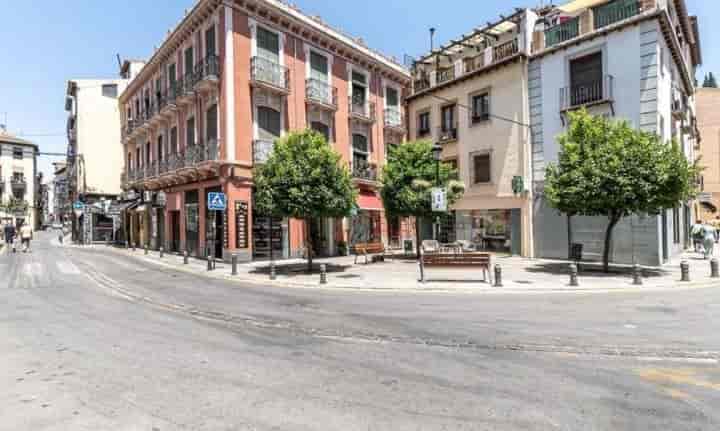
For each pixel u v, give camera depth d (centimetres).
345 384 412
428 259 1145
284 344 561
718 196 3494
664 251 1545
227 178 1659
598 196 1184
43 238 4538
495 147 2034
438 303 869
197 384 412
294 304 865
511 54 1970
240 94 1703
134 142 2822
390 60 2534
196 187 1931
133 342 569
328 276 1288
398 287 1057
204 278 1302
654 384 415
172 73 2150
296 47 1947
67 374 442
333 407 357
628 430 317
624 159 1159
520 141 1914
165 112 2128
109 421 330
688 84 2155
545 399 376
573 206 1252
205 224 1873
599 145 1220
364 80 2338
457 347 546
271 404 364
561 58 1775
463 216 2219
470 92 2167
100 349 535
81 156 3400
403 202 1700
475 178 2142
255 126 1752
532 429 317
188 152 1877
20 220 5200
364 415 341
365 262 1664
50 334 612
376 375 439
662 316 727
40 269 1471
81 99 3434
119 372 448
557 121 1786
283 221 1877
